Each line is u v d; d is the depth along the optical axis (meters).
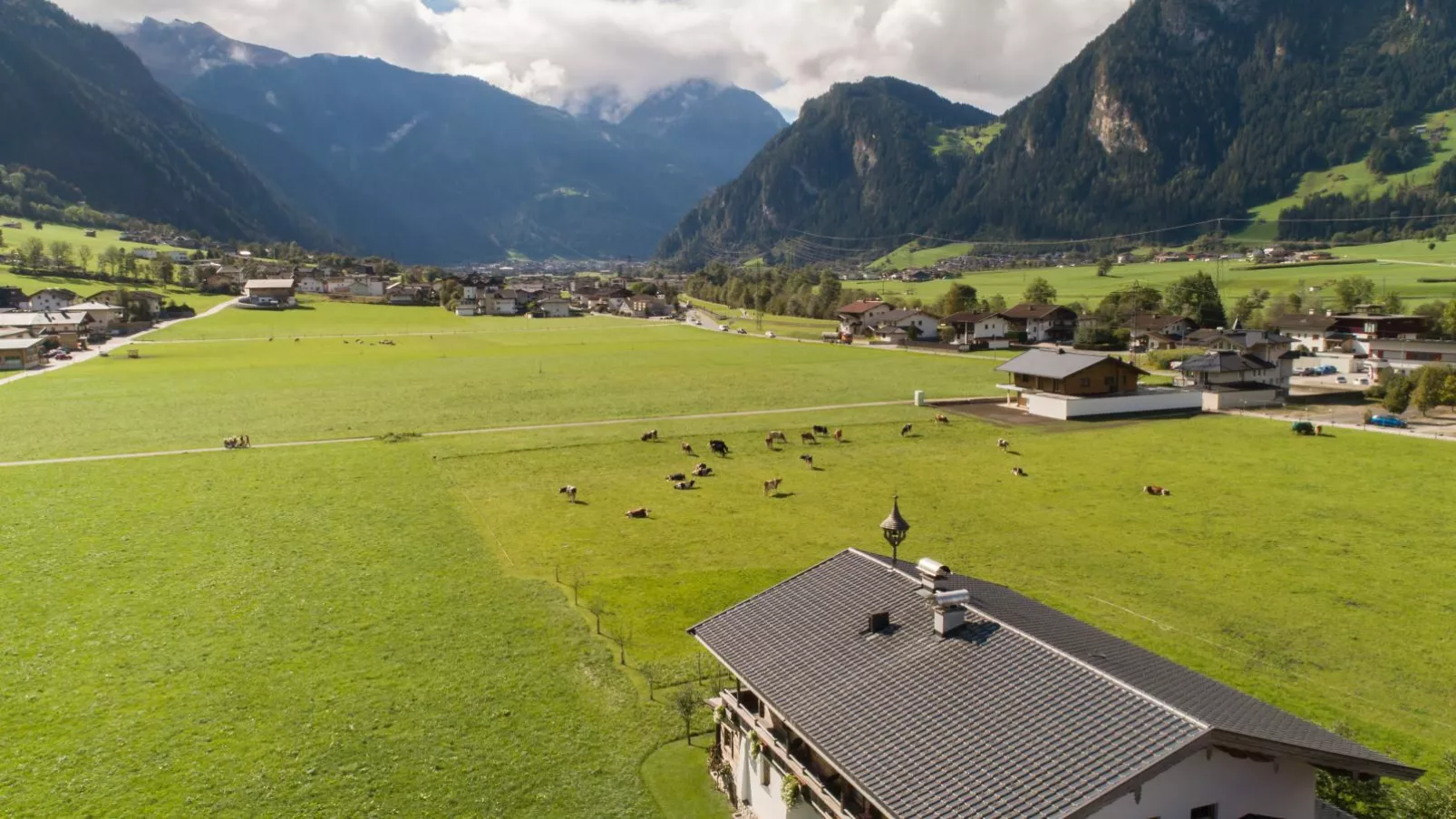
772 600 24.61
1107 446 74.88
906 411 93.19
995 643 19.69
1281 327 150.50
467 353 156.00
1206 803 17.86
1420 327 136.12
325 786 25.48
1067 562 45.09
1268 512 53.97
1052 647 19.09
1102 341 163.88
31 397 100.50
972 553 46.69
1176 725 16.59
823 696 19.81
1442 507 54.62
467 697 30.89
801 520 53.38
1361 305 171.25
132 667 33.00
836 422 86.44
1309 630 36.34
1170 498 57.66
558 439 77.38
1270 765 18.61
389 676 32.47
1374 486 60.00
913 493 59.53
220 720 29.16
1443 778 24.19
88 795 24.92
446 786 25.56
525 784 25.72
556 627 36.97
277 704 30.30
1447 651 34.28
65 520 51.91
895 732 17.91
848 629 22.03
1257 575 43.06
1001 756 16.56
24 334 148.38
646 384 115.31
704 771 26.39
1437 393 86.12
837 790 20.00
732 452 73.25
